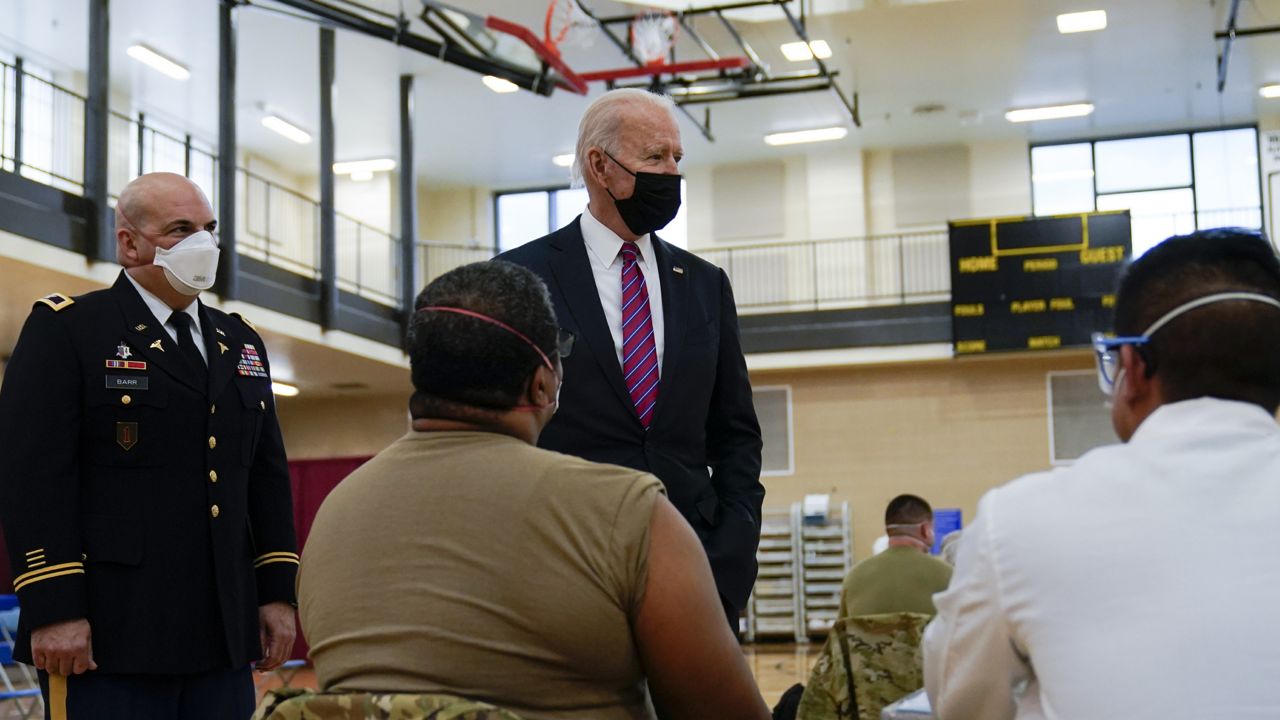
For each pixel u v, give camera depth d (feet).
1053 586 4.57
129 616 8.77
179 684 9.00
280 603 9.85
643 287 8.69
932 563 16.07
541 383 5.74
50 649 8.39
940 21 48.14
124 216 9.39
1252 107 56.90
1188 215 58.70
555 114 56.54
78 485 8.83
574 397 8.27
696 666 5.31
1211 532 4.47
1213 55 51.06
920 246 60.13
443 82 53.06
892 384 58.18
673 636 5.26
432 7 37.01
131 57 48.78
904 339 56.29
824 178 61.41
